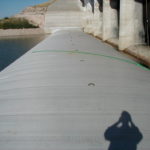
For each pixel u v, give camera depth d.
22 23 82.50
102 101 8.44
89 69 12.95
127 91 9.51
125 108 7.86
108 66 13.85
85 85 10.19
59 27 75.75
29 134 6.37
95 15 38.56
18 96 9.18
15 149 5.74
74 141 6.00
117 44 22.97
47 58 16.59
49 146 5.82
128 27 19.52
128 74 12.07
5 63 28.08
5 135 6.36
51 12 77.44
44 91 9.56
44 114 7.50
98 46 23.30
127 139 6.04
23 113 7.64
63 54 17.95
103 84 10.34
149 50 16.02
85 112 7.56
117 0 29.36
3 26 81.81
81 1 69.06
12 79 11.68
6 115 7.57
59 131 6.46
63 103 8.30
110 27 29.59
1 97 9.25
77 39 31.92
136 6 19.14
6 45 48.94
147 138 6.07
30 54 19.08
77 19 75.38
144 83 10.69
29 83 10.72
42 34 75.62
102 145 5.80
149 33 20.28
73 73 12.15
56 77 11.46
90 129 6.54
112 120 7.02
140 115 7.37
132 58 17.02
